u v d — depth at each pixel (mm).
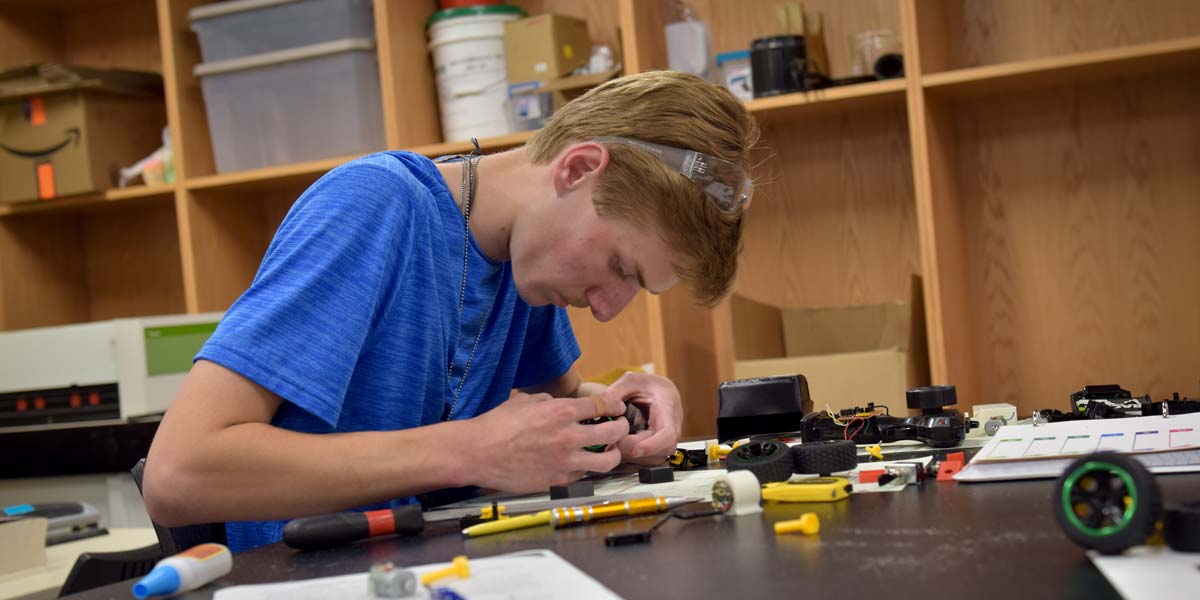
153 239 3332
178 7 2928
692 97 1061
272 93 2801
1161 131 2520
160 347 2562
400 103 2723
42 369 2598
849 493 868
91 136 2926
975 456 937
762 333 2592
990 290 2656
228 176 2828
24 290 3223
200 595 710
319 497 917
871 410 1253
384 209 1085
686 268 1066
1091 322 2590
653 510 877
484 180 1204
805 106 2553
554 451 971
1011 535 676
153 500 916
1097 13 2557
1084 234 2588
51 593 1280
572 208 1077
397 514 872
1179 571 562
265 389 951
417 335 1120
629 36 2498
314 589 682
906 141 2703
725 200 1049
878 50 2566
